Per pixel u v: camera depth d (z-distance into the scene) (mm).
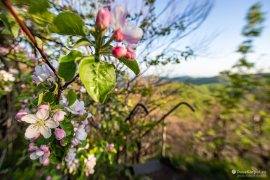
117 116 3184
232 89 2486
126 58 723
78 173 1874
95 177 2832
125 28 717
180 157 2826
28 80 2814
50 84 926
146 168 2922
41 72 920
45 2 645
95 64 698
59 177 2221
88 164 1887
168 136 4121
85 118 1063
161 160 3090
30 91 2793
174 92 4570
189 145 3451
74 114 1065
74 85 1859
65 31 699
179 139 3877
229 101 2520
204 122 3551
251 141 2449
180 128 4223
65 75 676
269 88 2242
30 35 647
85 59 685
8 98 3398
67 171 1928
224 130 2973
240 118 2818
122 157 3717
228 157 2471
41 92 910
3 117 3660
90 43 710
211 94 2811
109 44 723
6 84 2721
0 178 2984
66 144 1001
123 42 718
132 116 3594
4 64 2785
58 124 902
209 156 2854
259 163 2107
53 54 2045
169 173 2650
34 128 890
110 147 2541
